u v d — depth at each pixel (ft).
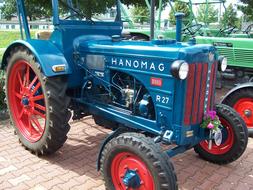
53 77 12.35
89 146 14.74
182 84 10.13
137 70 11.13
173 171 9.32
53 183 11.71
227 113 12.61
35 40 13.03
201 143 13.47
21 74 14.06
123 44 11.92
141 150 9.41
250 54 21.39
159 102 10.68
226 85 23.43
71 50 13.04
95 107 12.92
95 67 12.60
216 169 13.03
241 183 12.07
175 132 10.50
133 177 9.74
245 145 12.59
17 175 12.20
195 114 10.80
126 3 35.47
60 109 12.39
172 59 10.07
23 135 14.16
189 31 25.23
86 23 13.28
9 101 14.61
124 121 11.98
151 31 13.12
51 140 12.71
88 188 11.46
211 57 10.84
